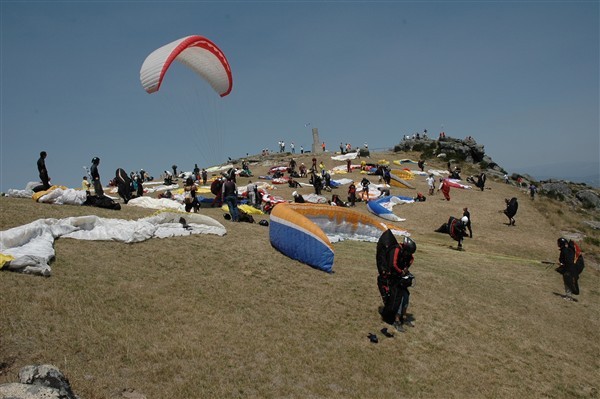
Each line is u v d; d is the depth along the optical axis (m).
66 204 16.58
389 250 11.59
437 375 9.96
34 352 7.36
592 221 36.94
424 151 65.62
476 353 11.35
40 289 9.27
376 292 13.45
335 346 10.17
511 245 25.73
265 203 28.14
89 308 9.12
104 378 7.27
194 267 12.60
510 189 44.72
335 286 13.38
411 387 9.30
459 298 14.66
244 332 9.82
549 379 11.01
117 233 13.21
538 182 64.69
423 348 10.93
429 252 21.14
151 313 9.67
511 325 13.56
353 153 59.91
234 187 20.05
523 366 11.32
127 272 11.27
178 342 8.85
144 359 8.09
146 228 13.90
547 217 33.47
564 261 17.59
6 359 7.00
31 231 11.52
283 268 13.97
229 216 20.55
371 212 30.77
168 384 7.61
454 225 24.25
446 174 50.41
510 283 17.66
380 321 11.70
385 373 9.59
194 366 8.27
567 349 13.05
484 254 22.75
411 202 34.53
